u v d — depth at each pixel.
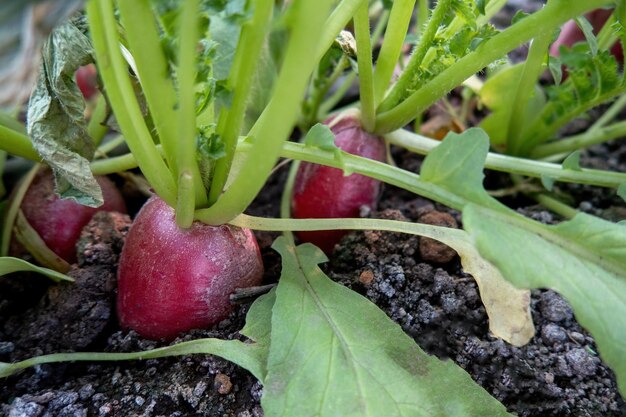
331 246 0.14
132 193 0.17
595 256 0.09
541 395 0.11
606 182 0.13
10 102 0.07
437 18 0.12
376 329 0.11
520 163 0.14
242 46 0.09
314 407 0.09
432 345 0.12
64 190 0.12
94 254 0.13
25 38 0.07
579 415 0.11
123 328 0.13
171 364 0.12
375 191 0.14
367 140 0.14
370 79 0.13
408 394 0.10
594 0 0.11
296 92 0.08
